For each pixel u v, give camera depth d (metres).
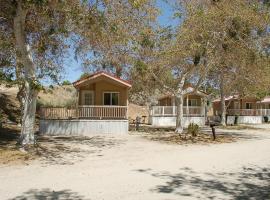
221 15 23.41
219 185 10.80
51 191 9.95
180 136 26.86
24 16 17.05
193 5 24.44
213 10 23.61
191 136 26.94
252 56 25.25
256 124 53.97
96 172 12.91
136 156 17.23
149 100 51.56
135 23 23.19
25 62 17.52
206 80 33.84
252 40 24.53
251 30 24.33
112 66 32.38
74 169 13.53
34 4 15.60
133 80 33.19
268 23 23.70
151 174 12.52
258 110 60.06
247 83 33.91
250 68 28.25
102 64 31.83
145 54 27.06
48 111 28.66
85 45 22.12
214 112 67.00
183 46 24.33
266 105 66.50
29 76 17.66
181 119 30.77
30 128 17.86
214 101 66.31
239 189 10.31
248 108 62.75
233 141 25.02
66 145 21.06
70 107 29.19
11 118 35.50
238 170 13.39
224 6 23.55
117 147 20.75
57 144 21.44
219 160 15.93
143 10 23.22
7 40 20.25
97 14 17.55
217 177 12.04
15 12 16.91
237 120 55.00
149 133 30.52
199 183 11.07
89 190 10.07
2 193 9.73
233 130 37.59
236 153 18.45
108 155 17.48
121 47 26.22
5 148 18.02
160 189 10.24
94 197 9.30
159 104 50.25
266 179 11.75
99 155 17.42
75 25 18.89
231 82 34.75
